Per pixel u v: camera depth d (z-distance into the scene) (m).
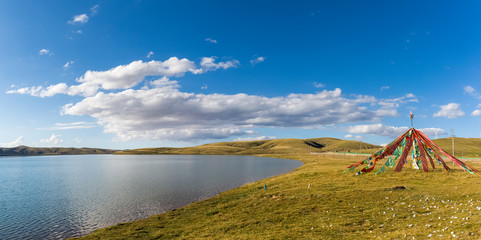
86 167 161.25
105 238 29.11
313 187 44.16
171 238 26.62
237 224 28.36
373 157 53.41
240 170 113.75
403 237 19.14
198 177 89.50
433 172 48.53
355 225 24.09
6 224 37.66
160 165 165.25
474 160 99.19
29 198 57.59
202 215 35.38
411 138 53.09
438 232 18.98
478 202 25.31
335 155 198.62
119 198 54.47
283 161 173.88
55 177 103.06
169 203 48.00
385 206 29.39
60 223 37.78
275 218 29.14
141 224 33.94
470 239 16.72
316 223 25.86
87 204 49.69
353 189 39.38
